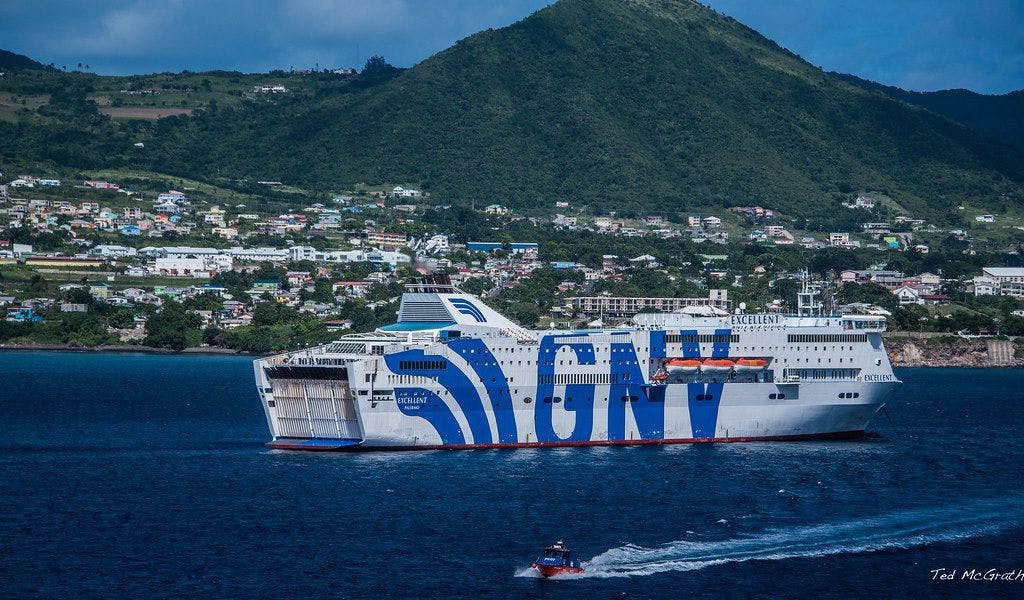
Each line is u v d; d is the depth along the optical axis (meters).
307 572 175.50
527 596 166.88
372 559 181.00
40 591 168.12
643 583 172.12
